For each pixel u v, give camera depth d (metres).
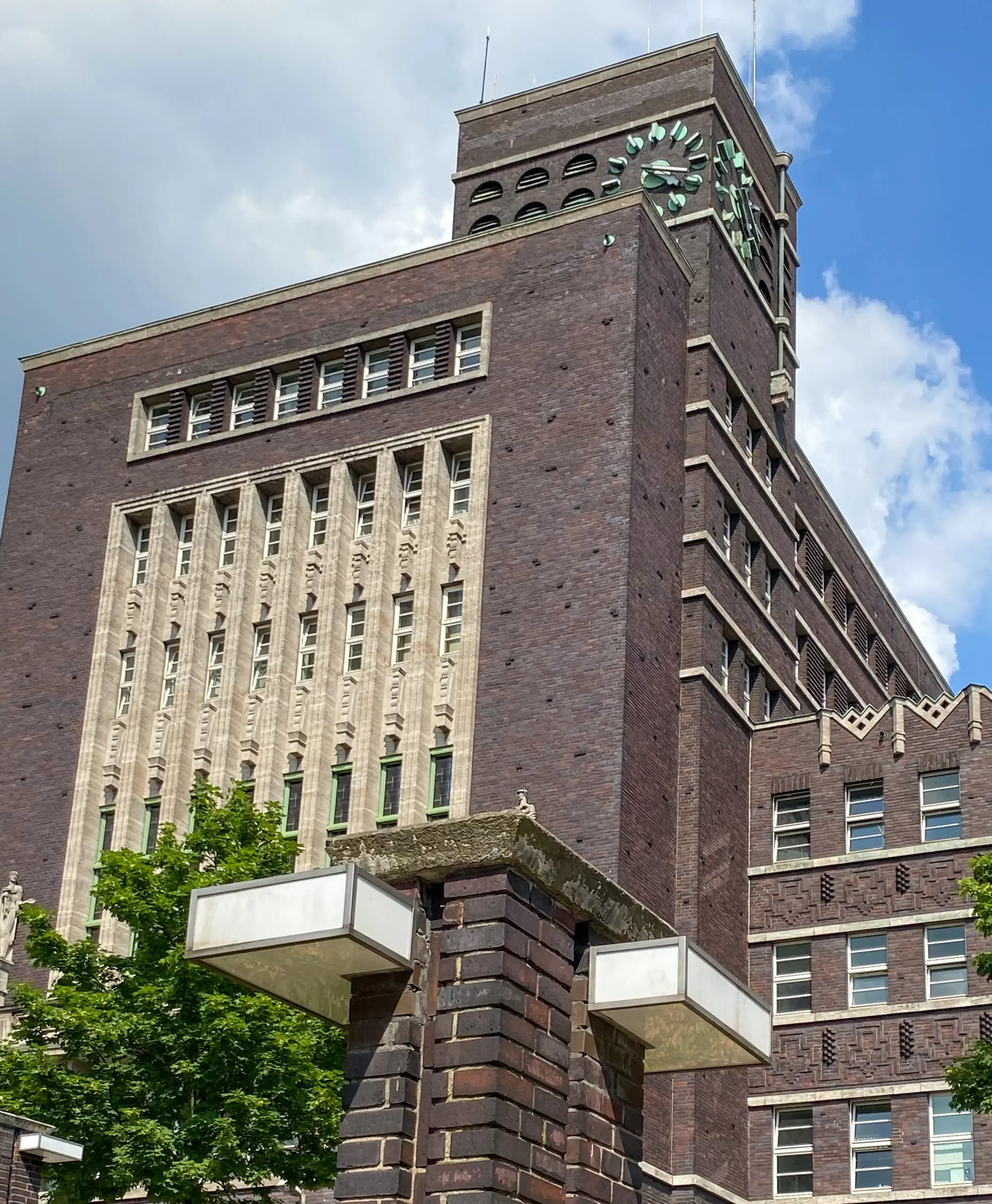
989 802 50.28
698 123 60.72
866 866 50.97
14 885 50.50
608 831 45.84
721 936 49.81
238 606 54.09
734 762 52.94
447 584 51.72
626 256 53.22
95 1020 33.28
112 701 55.06
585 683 47.97
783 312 63.78
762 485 58.91
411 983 15.02
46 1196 35.50
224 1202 35.09
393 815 49.47
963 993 48.38
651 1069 17.50
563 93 64.50
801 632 63.31
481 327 54.59
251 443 56.56
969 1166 46.44
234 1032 32.22
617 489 50.03
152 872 35.44
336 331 57.03
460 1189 14.23
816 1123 48.56
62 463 59.84
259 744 52.09
